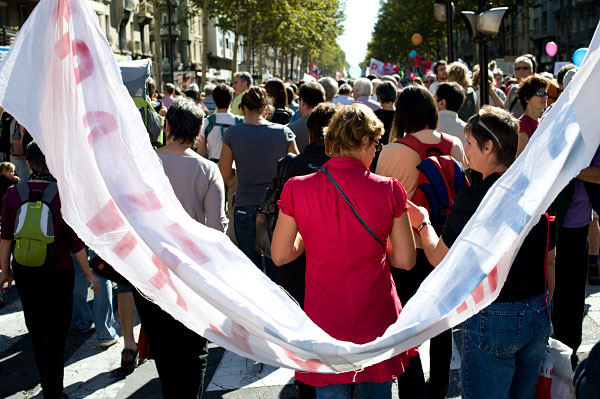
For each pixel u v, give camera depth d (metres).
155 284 2.82
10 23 40.06
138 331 6.14
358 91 8.82
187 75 29.23
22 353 5.71
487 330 3.10
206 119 7.37
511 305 3.08
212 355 5.52
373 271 3.04
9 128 9.73
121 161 2.77
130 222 2.72
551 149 2.63
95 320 5.73
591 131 2.34
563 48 67.94
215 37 82.94
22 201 4.26
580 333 4.59
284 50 73.19
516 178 2.71
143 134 2.80
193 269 2.63
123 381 5.05
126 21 55.28
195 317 2.83
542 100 5.34
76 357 5.57
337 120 3.13
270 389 4.81
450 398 4.52
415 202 4.05
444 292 2.71
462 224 3.08
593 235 6.79
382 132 3.14
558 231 4.53
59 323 4.34
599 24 2.28
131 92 6.02
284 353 2.75
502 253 2.70
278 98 7.36
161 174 2.77
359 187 3.03
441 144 4.18
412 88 4.26
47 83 2.77
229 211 6.41
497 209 2.72
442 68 10.02
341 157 3.10
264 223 4.55
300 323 2.68
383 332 3.04
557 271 4.57
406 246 3.11
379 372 3.09
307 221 3.04
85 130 2.77
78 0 2.75
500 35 79.25
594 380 2.11
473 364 3.17
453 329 5.73
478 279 2.70
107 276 3.91
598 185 4.35
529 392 3.26
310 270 3.08
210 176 4.07
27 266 4.22
